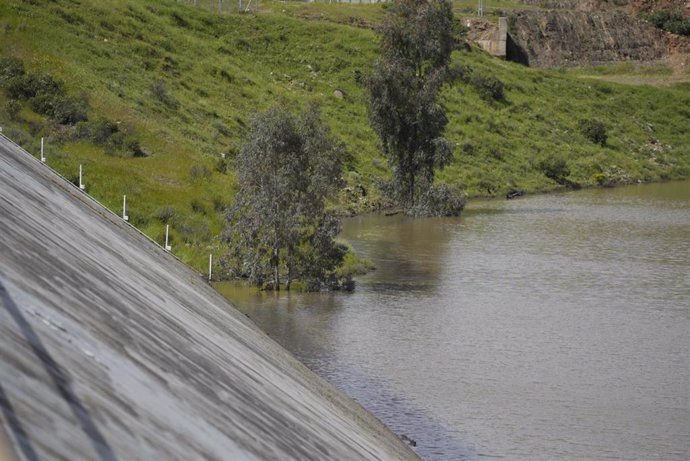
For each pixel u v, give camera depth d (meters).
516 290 52.44
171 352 9.45
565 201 95.12
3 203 10.94
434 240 69.12
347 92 107.56
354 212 82.12
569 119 125.62
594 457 29.31
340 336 41.53
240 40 109.06
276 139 52.47
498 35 150.38
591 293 51.91
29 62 74.25
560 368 37.81
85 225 15.91
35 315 6.99
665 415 33.09
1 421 4.68
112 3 97.44
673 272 58.25
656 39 175.12
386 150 86.44
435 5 87.50
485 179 100.44
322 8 141.50
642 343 42.03
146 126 71.69
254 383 11.27
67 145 63.97
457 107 115.44
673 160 125.00
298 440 9.68
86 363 6.73
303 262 51.50
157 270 17.56
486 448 29.55
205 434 7.35
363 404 32.81
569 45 168.25
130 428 6.07
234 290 50.62
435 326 43.81
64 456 4.82
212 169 69.06
